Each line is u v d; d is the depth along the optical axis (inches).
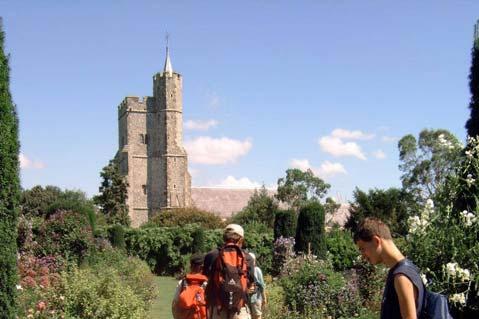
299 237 868.6
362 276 569.3
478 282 261.9
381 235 149.2
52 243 810.2
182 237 1212.5
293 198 2687.0
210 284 262.2
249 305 270.5
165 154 2960.1
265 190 2645.2
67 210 871.1
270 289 551.5
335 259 877.8
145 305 584.1
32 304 418.3
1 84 352.8
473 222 275.4
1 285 348.5
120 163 3048.7
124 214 2603.3
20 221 783.7
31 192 2516.0
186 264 1165.7
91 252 834.2
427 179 1737.2
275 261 901.2
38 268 644.1
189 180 2999.5
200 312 273.3
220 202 3280.0
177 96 2997.0
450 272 260.4
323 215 871.1
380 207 1391.5
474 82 360.2
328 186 2696.9
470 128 359.9
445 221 286.5
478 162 291.3
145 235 1226.0
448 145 327.6
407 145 1833.2
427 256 279.3
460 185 294.0
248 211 2459.4
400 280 143.2
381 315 148.9
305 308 531.8
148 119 3011.8
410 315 140.0
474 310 275.3
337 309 536.4
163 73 2992.1
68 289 431.5
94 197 2662.4
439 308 142.6
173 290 898.7
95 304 420.5
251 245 1076.5
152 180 2984.7
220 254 263.3
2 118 353.4
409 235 292.2
